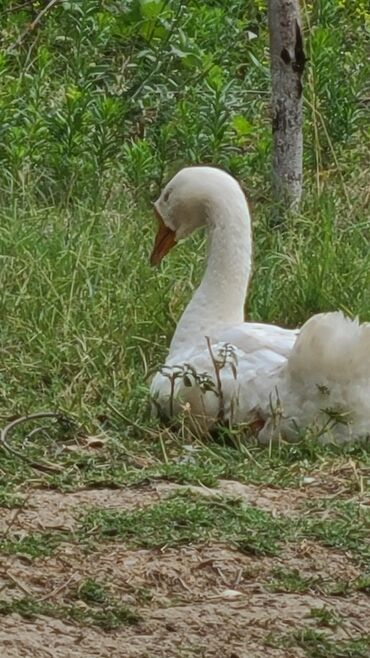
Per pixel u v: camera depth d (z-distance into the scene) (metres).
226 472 11.70
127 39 21.08
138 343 14.47
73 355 14.20
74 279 15.38
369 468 11.84
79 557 10.00
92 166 18.06
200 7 22.70
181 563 10.01
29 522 10.51
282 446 12.13
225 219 13.20
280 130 17.84
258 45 22.05
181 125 18.81
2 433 12.12
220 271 13.13
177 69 20.66
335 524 10.71
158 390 12.65
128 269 15.91
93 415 12.88
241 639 9.06
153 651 8.82
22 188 17.45
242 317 13.19
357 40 22.62
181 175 13.48
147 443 12.40
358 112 20.11
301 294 15.50
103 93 19.91
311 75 19.66
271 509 11.05
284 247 16.44
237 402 12.29
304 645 9.03
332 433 12.15
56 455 11.95
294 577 9.95
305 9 21.91
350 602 9.69
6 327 14.70
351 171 19.28
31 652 8.62
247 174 18.44
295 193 17.84
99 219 16.94
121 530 10.38
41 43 21.56
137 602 9.47
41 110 19.17
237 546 10.27
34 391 13.62
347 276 15.82
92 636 8.93
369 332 12.05
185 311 13.11
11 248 16.02
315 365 12.02
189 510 10.69
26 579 9.62
